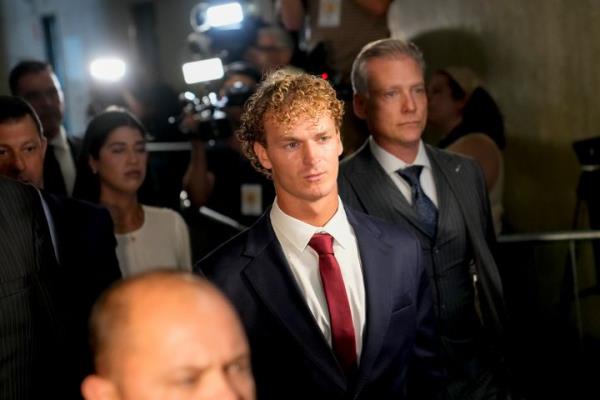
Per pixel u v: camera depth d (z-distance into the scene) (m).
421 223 2.38
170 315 1.06
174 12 8.97
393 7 4.98
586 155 3.58
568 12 3.83
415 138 2.40
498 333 2.46
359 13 4.31
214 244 3.96
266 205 4.00
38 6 10.47
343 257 1.88
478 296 2.47
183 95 4.24
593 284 3.52
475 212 2.45
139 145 2.96
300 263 1.87
